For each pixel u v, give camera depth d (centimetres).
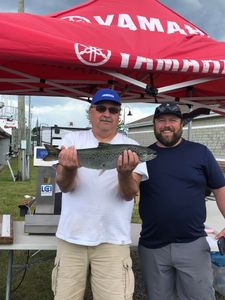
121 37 318
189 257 283
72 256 264
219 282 427
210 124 2111
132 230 385
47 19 308
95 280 264
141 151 244
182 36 352
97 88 521
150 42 327
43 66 421
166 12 385
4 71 427
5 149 3703
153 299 292
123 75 334
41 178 350
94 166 243
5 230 330
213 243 315
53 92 567
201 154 291
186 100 537
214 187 297
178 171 285
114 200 263
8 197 1182
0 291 456
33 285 477
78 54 289
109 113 267
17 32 278
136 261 525
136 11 374
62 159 238
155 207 285
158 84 469
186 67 316
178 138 290
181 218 282
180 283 290
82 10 372
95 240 259
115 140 273
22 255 559
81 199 261
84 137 274
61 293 263
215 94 534
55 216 340
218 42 346
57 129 547
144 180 279
